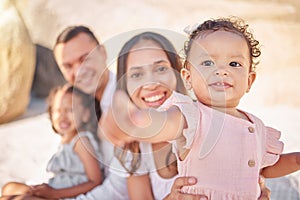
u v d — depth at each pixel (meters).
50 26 5.91
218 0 6.02
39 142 4.00
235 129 1.67
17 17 4.94
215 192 1.65
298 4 6.02
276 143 1.82
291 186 2.87
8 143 4.01
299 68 5.31
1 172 3.34
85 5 6.00
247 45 1.72
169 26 5.50
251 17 5.73
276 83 5.15
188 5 5.82
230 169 1.65
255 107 4.93
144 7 5.85
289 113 4.66
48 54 5.76
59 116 2.67
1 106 4.78
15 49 4.82
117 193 2.48
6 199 2.62
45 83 5.74
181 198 1.66
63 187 2.70
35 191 2.66
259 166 1.71
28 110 5.25
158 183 2.17
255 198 1.68
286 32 5.60
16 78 4.85
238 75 1.67
